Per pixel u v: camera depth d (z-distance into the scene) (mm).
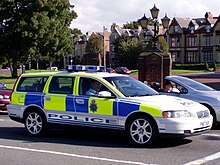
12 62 55719
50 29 50719
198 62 88938
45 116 10359
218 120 11484
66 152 8484
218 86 34344
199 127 8883
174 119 8555
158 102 8914
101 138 10203
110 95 9328
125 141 9711
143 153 8289
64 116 10008
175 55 92500
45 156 8109
